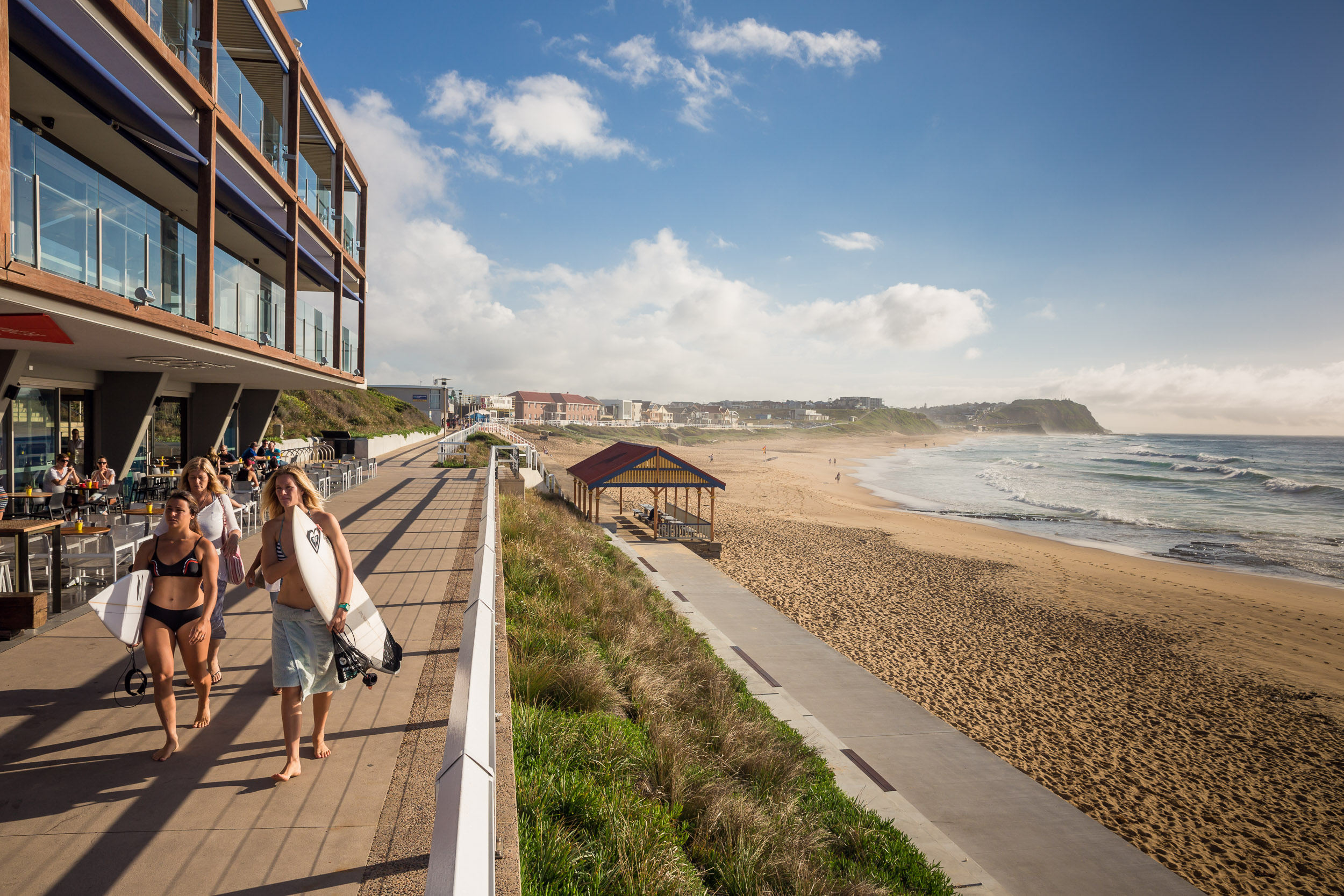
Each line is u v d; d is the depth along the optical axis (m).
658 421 199.00
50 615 5.83
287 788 3.33
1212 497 54.38
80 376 12.40
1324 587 24.48
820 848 5.89
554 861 3.66
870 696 11.35
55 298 6.37
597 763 5.00
